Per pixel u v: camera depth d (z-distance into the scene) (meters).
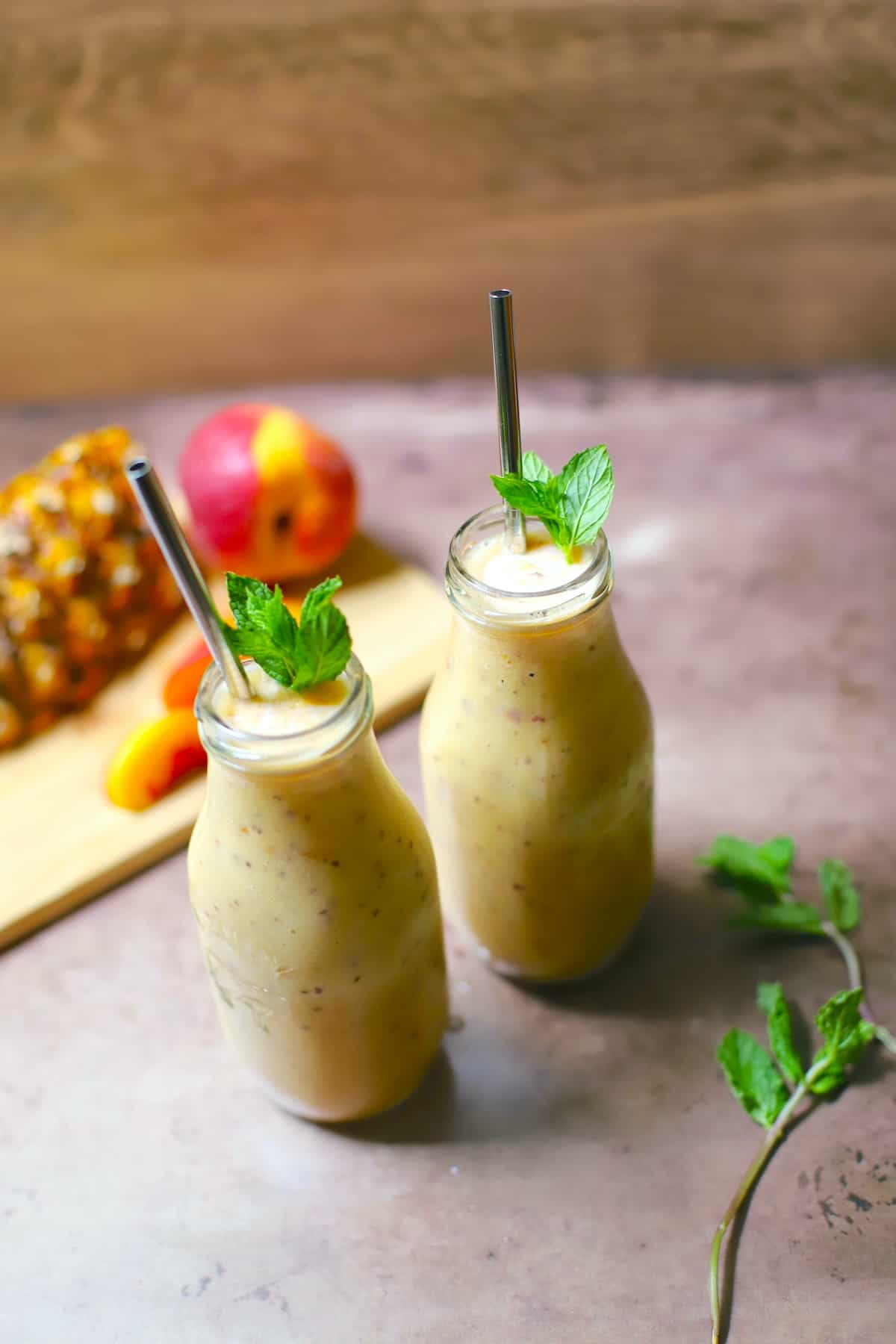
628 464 0.79
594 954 0.58
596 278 0.85
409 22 0.76
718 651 0.70
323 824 0.48
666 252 0.84
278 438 0.71
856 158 0.79
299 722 0.48
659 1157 0.55
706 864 0.61
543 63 0.77
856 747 0.65
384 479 0.79
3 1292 0.53
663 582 0.73
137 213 0.83
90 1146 0.56
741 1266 0.52
